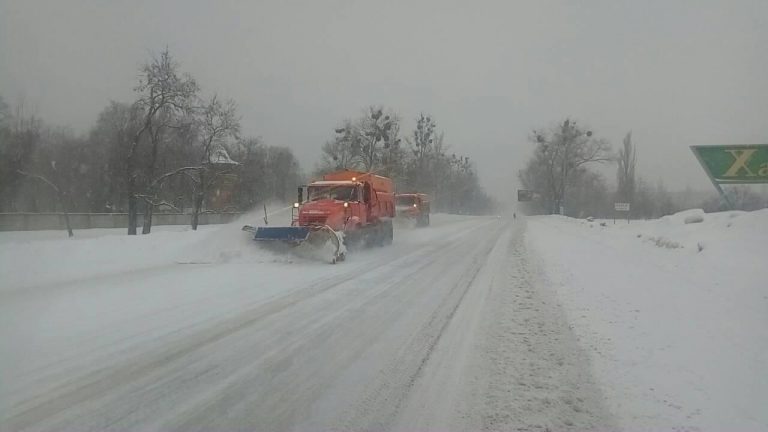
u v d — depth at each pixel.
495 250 19.62
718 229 15.80
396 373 5.82
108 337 7.11
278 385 5.45
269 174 70.44
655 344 6.47
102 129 55.94
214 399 5.07
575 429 4.40
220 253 15.38
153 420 4.60
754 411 4.58
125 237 15.45
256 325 7.86
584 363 6.00
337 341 7.06
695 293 9.10
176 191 53.03
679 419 4.48
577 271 13.04
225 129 39.38
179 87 34.50
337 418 4.67
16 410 4.77
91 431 4.37
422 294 10.41
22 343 6.80
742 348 6.13
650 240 18.25
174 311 8.70
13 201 45.75
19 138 44.69
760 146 10.16
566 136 70.81
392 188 22.56
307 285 11.34
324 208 16.56
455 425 4.52
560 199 72.25
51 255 12.91
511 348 6.68
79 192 55.53
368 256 17.31
